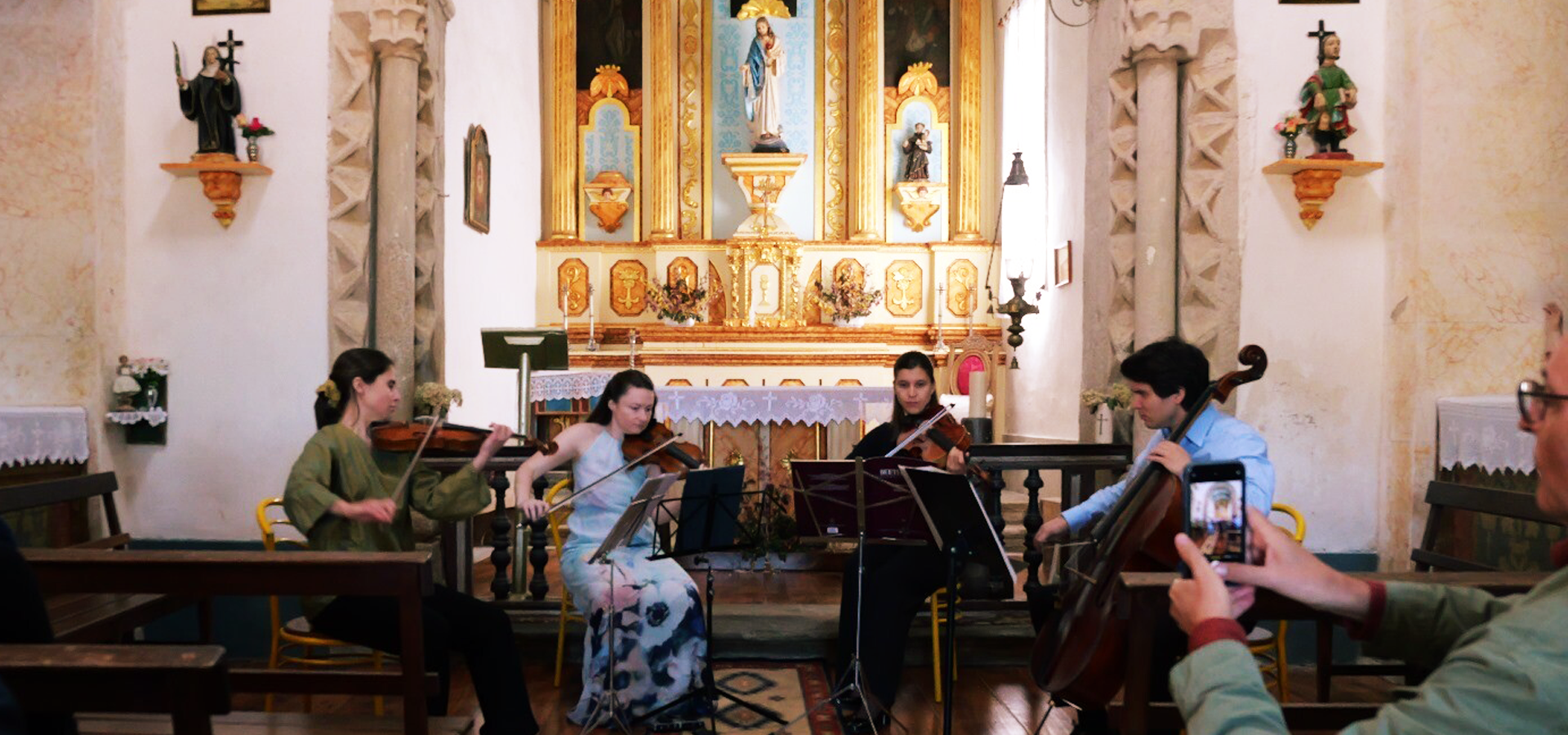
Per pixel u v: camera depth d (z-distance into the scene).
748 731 4.31
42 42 5.43
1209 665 1.51
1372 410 5.54
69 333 5.43
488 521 8.41
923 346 11.88
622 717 4.29
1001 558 3.59
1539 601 1.39
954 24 12.39
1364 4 5.50
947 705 3.59
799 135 12.55
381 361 4.15
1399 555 5.36
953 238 12.16
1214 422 3.62
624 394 4.54
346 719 3.07
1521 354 5.28
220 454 5.64
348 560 2.98
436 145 5.97
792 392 7.37
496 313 9.62
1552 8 5.25
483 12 9.16
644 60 12.37
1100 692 3.03
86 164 5.44
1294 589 1.82
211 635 4.39
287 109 5.62
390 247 5.64
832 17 12.60
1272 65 5.48
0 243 5.42
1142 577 2.56
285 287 5.62
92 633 3.69
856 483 4.00
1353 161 5.29
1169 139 5.46
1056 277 9.22
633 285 12.05
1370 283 5.52
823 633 5.32
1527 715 1.29
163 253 5.66
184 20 5.65
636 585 4.36
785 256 11.80
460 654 5.23
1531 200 5.29
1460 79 5.26
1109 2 5.75
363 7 5.60
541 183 11.87
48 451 5.16
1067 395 8.97
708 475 4.02
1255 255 5.49
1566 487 1.39
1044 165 9.79
